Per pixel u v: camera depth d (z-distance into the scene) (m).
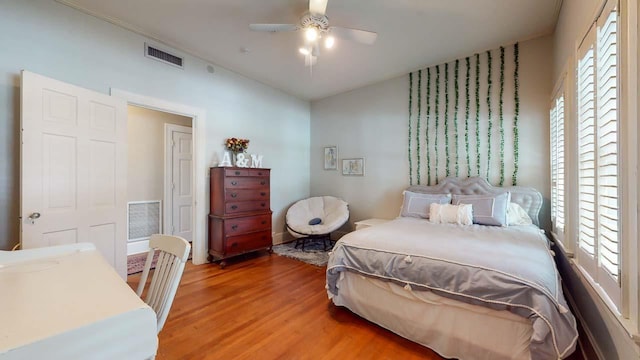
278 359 1.75
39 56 2.33
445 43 3.18
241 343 1.92
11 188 2.20
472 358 1.68
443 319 1.80
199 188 3.62
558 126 2.54
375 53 3.40
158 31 2.93
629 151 1.10
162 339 1.96
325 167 5.14
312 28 2.44
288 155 4.95
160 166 4.55
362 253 2.19
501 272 1.60
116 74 2.80
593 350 1.67
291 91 4.86
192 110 3.48
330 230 4.09
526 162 3.20
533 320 1.45
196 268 3.48
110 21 2.73
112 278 1.04
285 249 4.36
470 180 3.46
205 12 2.60
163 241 1.48
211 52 3.40
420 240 2.15
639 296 1.05
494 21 2.74
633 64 1.05
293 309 2.42
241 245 3.71
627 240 1.13
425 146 3.96
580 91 1.81
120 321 0.72
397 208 4.24
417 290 1.88
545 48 3.05
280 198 4.80
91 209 2.46
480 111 3.49
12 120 2.20
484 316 1.66
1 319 0.70
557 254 2.71
